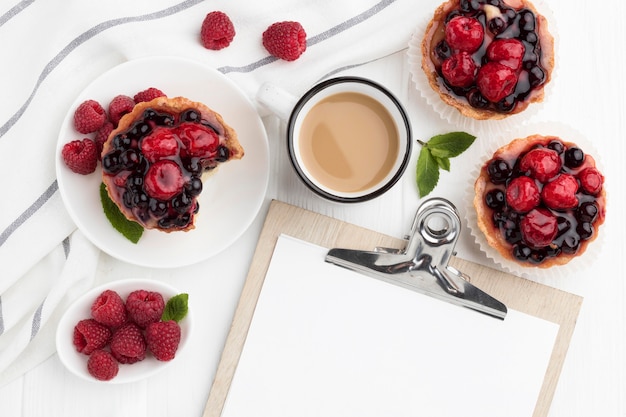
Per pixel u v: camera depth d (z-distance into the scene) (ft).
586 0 2.62
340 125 2.46
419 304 2.52
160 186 2.27
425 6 2.54
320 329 2.52
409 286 2.51
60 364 2.51
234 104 2.47
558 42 2.58
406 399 2.52
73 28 2.45
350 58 2.55
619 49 2.62
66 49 2.46
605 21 2.61
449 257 2.46
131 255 2.43
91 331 2.40
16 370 2.49
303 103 2.40
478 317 2.53
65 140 2.39
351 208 2.57
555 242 2.43
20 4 2.46
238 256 2.56
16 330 2.50
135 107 2.33
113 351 2.41
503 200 2.44
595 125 2.62
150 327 2.38
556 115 2.62
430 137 2.59
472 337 2.53
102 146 2.40
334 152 2.47
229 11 2.52
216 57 2.52
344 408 2.52
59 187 2.39
